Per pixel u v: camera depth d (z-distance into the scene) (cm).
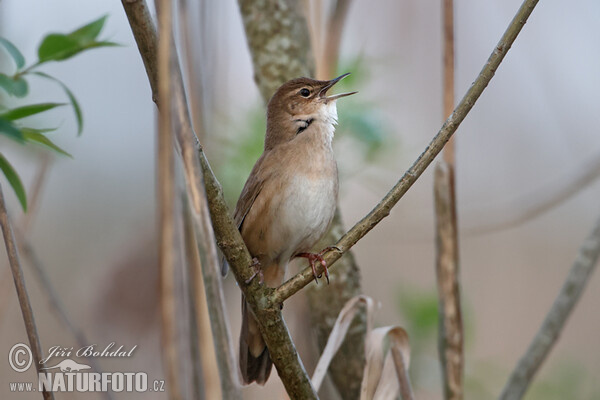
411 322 980
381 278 1181
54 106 585
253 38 918
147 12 517
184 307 452
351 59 1004
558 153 1326
